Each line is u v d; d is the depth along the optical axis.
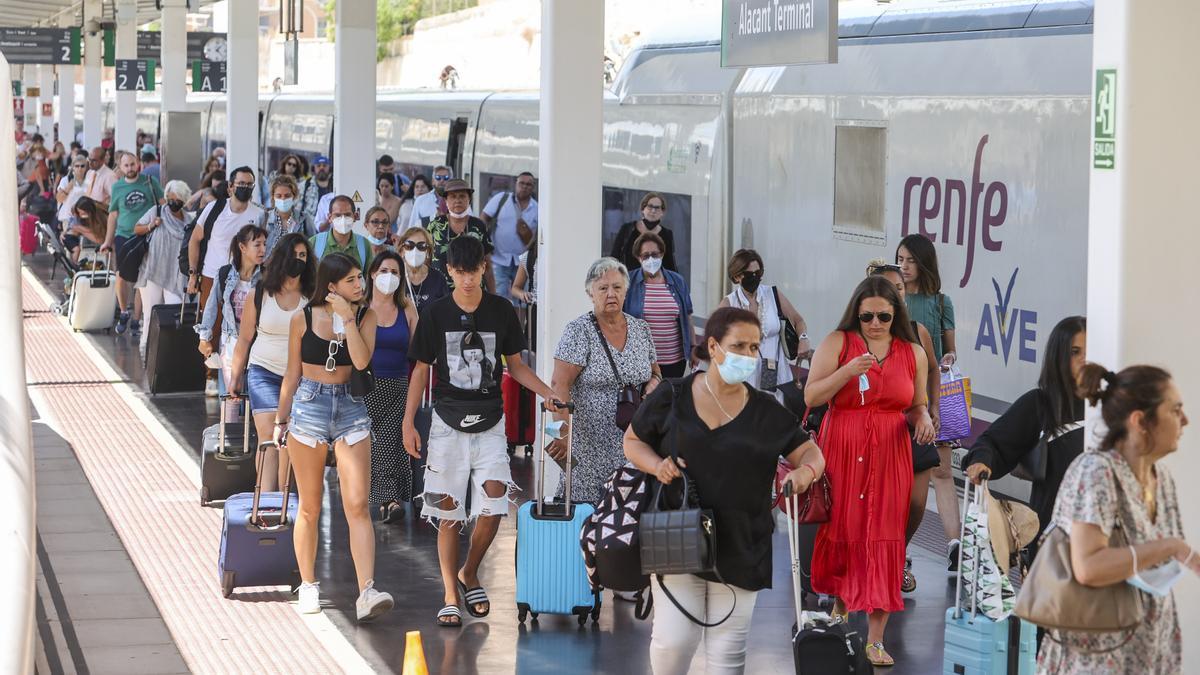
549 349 19.88
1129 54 10.33
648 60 29.94
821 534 14.23
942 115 20.44
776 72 25.08
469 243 15.03
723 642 11.45
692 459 11.20
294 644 14.99
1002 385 19.25
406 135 43.25
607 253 31.16
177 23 49.22
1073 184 18.00
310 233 31.33
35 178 57.69
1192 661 10.73
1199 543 10.68
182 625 15.59
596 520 11.59
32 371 31.69
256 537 16.41
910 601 16.42
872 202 22.14
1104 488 9.08
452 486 15.27
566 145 19.67
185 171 45.88
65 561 17.89
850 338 14.05
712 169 26.67
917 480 15.39
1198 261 10.57
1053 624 9.16
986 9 20.06
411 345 15.29
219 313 21.66
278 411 15.78
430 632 15.36
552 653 14.70
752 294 20.02
